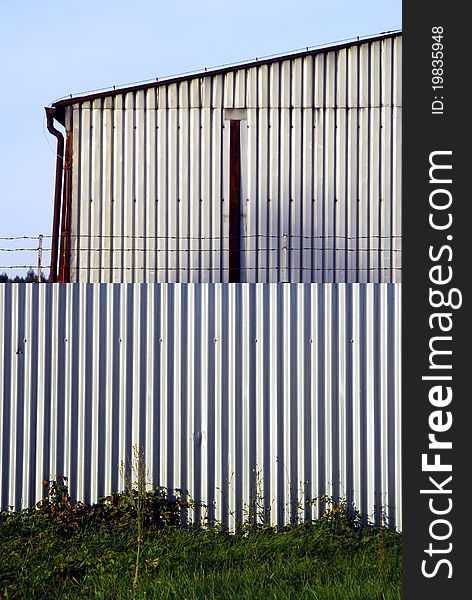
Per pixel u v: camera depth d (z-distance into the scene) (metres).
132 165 17.72
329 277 17.58
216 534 10.25
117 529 10.15
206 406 10.62
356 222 17.66
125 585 8.71
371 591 8.41
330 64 17.77
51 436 10.67
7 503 10.66
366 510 10.53
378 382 10.58
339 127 17.72
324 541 9.85
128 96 17.78
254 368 10.62
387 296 10.61
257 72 17.77
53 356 10.68
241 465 10.59
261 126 17.72
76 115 17.78
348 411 10.59
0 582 8.80
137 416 10.64
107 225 17.69
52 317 10.69
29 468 10.67
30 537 9.91
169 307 10.65
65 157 17.73
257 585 8.56
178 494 10.59
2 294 10.70
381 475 10.54
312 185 17.67
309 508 10.55
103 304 10.69
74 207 17.70
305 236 17.64
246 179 17.69
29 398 10.68
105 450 10.64
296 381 10.59
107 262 17.66
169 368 10.65
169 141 17.72
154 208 17.67
